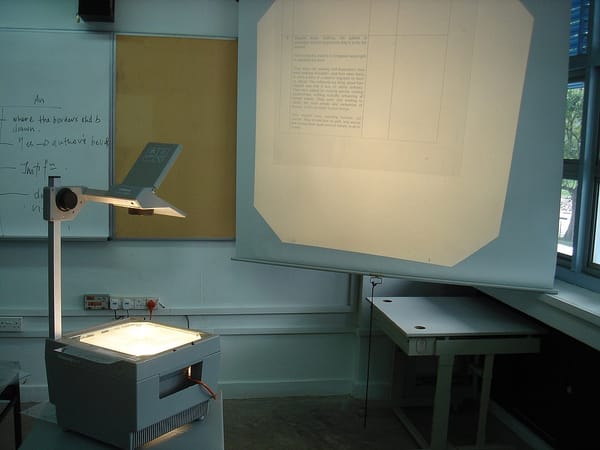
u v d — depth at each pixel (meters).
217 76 2.97
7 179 2.91
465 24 2.33
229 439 2.80
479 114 2.34
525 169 2.30
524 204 2.32
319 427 2.95
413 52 2.44
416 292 3.26
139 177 1.57
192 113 2.98
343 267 2.70
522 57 2.25
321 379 3.32
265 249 2.85
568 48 2.20
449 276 2.48
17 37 2.83
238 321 3.21
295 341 3.27
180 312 3.13
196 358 1.55
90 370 1.44
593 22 2.37
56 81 2.88
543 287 2.34
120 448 1.45
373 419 3.05
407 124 2.48
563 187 2.67
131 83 2.92
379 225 2.59
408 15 2.43
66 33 2.85
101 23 2.88
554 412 2.62
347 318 3.30
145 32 2.91
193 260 3.11
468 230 2.42
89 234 3.00
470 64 2.33
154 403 1.44
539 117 2.26
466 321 2.64
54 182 1.58
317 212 2.71
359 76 2.55
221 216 3.08
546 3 2.20
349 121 2.60
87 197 1.62
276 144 2.75
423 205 2.49
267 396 3.29
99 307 3.05
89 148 2.93
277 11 2.66
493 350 2.54
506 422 3.00
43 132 2.90
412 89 2.46
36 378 3.10
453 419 3.11
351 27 2.54
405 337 2.49
